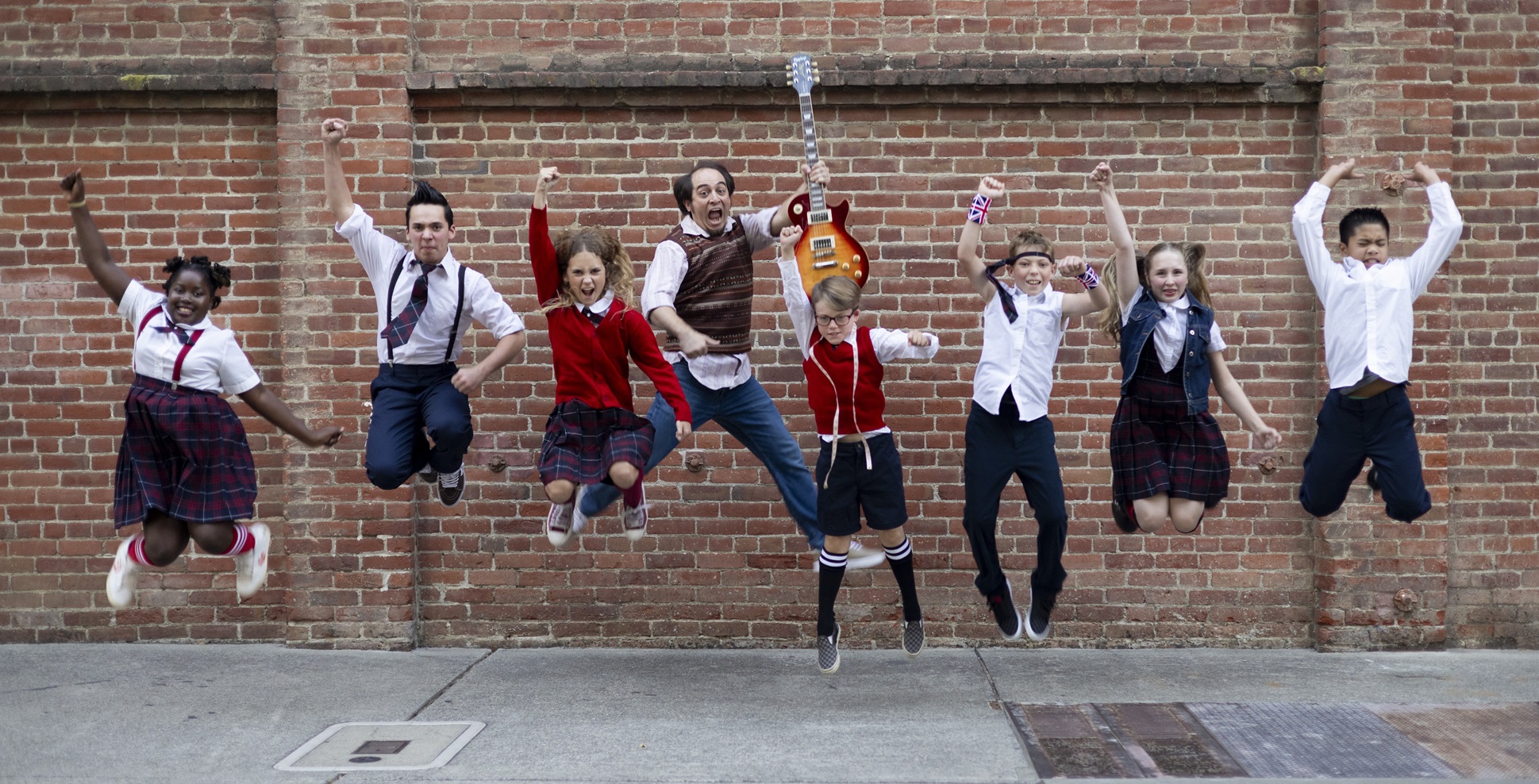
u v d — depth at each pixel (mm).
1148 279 5027
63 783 4086
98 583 6191
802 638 6102
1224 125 6027
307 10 6000
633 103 6051
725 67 6070
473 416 6125
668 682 5453
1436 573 5922
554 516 5219
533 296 6109
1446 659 5801
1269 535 6059
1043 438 5145
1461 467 6035
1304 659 5820
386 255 5188
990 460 5145
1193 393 5031
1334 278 4945
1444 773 4133
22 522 6184
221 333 4598
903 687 5336
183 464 4594
